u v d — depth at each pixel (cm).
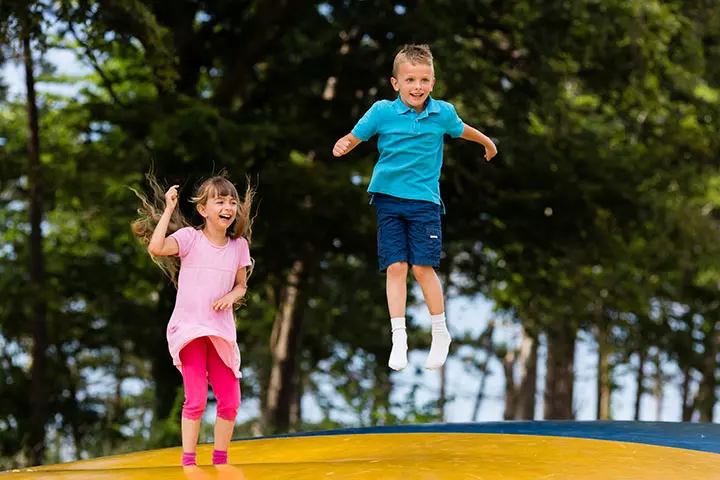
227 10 2969
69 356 3503
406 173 953
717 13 3014
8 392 2938
